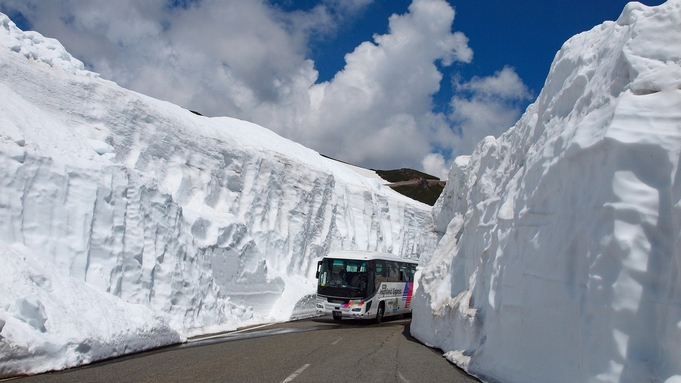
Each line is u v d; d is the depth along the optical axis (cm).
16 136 1247
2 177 1156
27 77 1745
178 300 1488
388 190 5334
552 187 728
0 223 1110
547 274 682
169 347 1122
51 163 1268
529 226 775
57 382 696
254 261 2177
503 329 799
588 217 612
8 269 889
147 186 1562
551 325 655
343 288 2000
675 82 568
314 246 3194
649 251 515
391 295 2197
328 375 794
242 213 2620
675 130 536
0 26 1828
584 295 588
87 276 1240
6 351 732
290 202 3045
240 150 2694
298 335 1448
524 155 1058
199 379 738
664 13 627
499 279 870
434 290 1368
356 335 1491
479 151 1764
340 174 4475
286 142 4431
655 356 486
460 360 934
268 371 815
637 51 629
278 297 2311
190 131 2408
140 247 1412
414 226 4812
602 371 521
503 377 742
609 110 623
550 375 638
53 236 1207
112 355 941
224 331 1554
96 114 1944
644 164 551
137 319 1099
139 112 2144
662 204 523
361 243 3888
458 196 2231
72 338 854
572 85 843
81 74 2039
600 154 606
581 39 920
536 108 1117
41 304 838
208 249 1850
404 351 1130
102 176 1376
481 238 1131
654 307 497
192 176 2348
